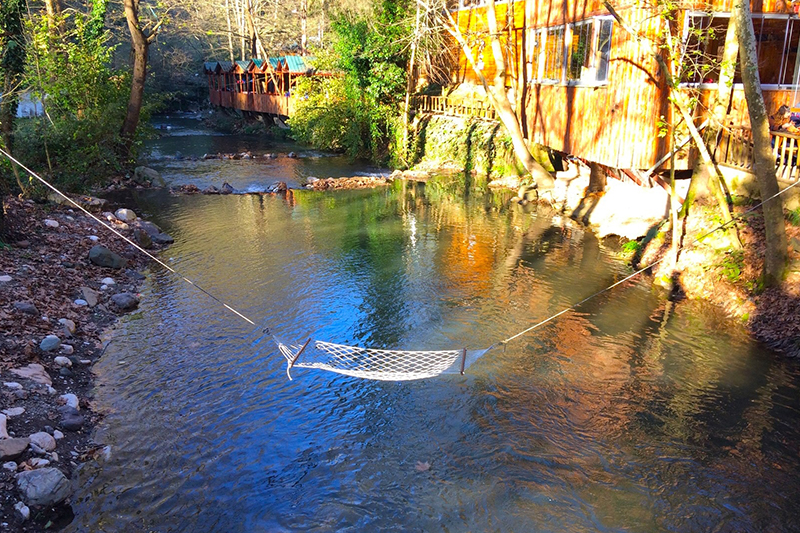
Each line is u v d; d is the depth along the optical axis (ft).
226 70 172.35
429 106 109.09
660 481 24.45
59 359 30.60
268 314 39.37
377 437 27.17
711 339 36.52
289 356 25.04
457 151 97.09
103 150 76.95
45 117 74.08
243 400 29.60
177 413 28.22
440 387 31.40
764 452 26.27
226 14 191.83
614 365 33.53
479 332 37.52
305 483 24.16
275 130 144.97
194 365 32.65
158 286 43.62
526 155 73.31
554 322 38.91
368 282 45.57
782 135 42.39
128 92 89.66
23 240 44.45
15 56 61.57
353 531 21.79
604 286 45.09
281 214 66.64
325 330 37.29
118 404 28.63
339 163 104.83
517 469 25.11
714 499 23.45
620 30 47.34
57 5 88.63
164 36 194.80
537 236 58.34
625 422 28.32
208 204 70.95
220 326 37.37
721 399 30.22
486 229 61.05
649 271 47.19
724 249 42.70
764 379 32.07
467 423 28.27
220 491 23.48
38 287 37.76
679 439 27.12
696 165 46.88
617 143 49.03
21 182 57.88
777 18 45.60
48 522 21.07
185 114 200.64
